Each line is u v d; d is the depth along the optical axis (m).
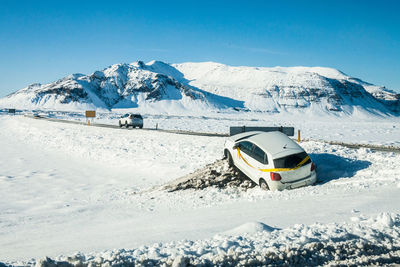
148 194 13.09
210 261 3.83
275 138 11.61
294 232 4.80
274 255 4.00
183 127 52.06
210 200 10.66
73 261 3.86
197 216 7.96
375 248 4.32
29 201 13.16
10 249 6.46
